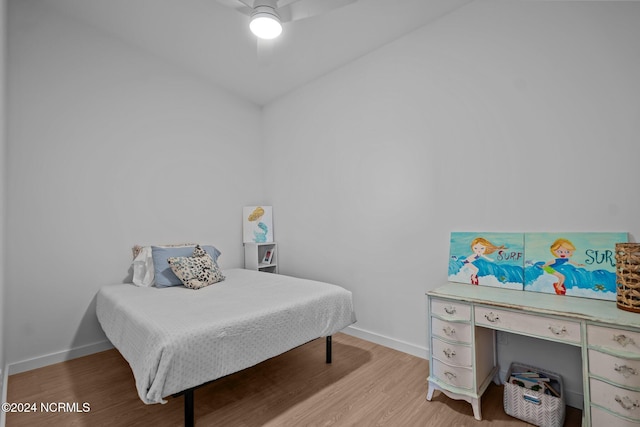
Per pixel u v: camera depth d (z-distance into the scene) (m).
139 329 1.67
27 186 2.35
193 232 3.32
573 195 1.81
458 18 2.28
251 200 3.87
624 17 1.67
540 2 1.93
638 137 1.63
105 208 2.72
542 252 1.89
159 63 3.10
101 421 1.69
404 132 2.58
